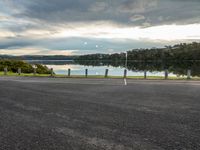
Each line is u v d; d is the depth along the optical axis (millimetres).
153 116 11625
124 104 15023
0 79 35219
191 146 7430
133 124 10062
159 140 7977
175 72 62562
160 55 166750
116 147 7293
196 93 20625
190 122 10500
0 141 7734
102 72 66188
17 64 58594
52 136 8328
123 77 40406
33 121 10477
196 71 66062
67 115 11703
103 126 9719
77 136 8344
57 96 18359
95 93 20312
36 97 17781
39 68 58594
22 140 7852
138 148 7227
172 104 15156
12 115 11641
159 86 26547
